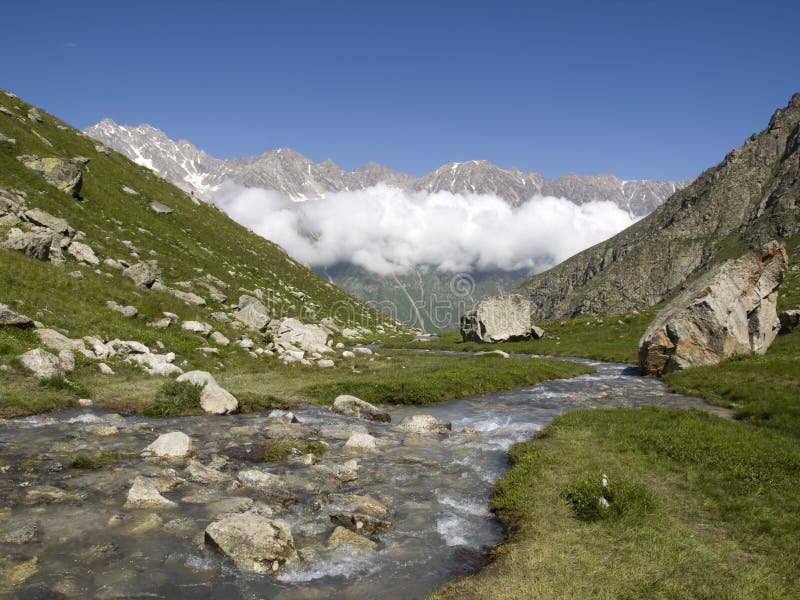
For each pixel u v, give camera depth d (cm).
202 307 4784
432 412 2636
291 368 3794
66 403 2098
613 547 1020
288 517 1152
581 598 840
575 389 3278
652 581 889
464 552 1038
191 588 840
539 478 1423
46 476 1280
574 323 8025
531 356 5525
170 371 2911
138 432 1773
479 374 3522
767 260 3762
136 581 846
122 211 6275
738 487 1321
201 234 7650
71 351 2658
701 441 1686
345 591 869
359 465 1595
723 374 3077
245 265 7738
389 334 9281
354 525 1119
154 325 3691
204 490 1259
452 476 1528
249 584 868
